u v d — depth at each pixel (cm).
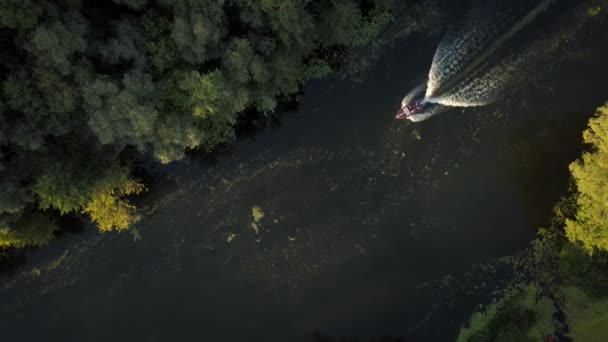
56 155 2650
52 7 2261
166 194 3288
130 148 3167
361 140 3278
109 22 2481
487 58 3241
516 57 3241
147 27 2486
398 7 3206
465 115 3247
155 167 3244
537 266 3238
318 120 3278
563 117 3231
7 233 2914
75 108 2480
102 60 2452
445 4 3225
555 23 3238
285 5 2466
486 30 3234
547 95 3241
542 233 3234
